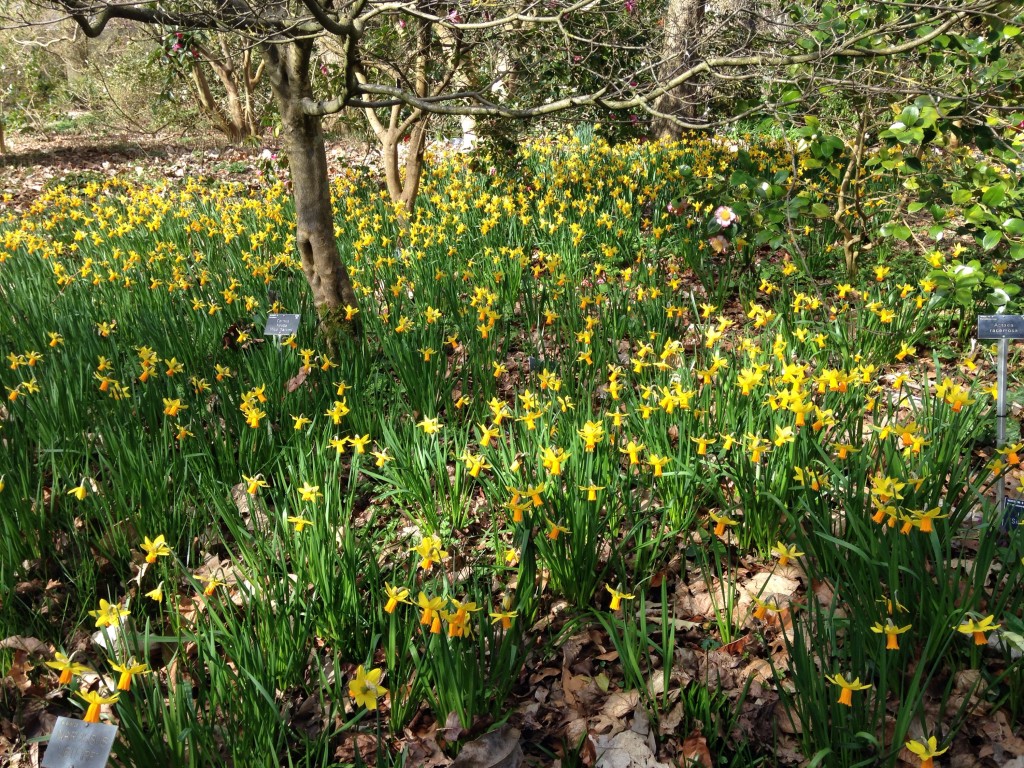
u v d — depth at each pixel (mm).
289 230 7941
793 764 2381
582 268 6574
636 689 2658
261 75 14820
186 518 3525
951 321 5125
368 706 2162
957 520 2900
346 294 5078
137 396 4188
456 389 4664
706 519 3424
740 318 5707
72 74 15031
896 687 2357
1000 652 2584
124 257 7215
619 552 2977
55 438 3900
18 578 3180
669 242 6961
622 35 6227
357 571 2893
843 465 3338
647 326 5113
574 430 3391
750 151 9141
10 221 9477
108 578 3305
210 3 4156
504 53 6270
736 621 2951
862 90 4445
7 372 4504
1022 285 5285
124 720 2219
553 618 3012
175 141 15883
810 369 4512
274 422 4266
